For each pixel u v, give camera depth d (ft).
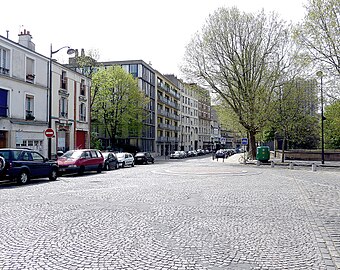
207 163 137.69
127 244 20.58
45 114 101.55
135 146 197.77
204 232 23.65
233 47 125.70
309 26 87.71
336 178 67.05
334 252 19.44
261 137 189.67
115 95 156.04
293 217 29.09
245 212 31.09
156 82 240.94
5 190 45.78
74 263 17.17
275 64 122.21
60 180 60.95
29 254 18.53
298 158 146.00
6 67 86.38
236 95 128.98
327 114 130.72
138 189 47.52
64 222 26.32
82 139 126.11
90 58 143.13
